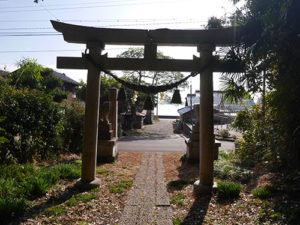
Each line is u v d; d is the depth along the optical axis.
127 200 4.04
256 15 4.09
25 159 5.93
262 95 4.64
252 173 5.31
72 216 3.37
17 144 5.69
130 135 20.28
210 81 4.27
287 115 3.60
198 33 4.23
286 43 3.49
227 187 4.05
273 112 4.10
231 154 7.74
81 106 9.39
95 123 4.48
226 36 4.21
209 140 4.27
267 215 3.19
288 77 3.43
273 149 5.10
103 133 7.39
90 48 4.39
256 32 4.03
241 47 4.21
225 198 3.98
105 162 7.17
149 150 11.00
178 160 7.78
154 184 4.98
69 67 4.48
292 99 3.39
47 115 6.68
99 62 4.40
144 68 4.38
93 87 4.40
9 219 3.18
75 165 6.09
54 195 4.03
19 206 3.27
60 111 7.35
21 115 5.92
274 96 3.74
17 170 4.73
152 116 42.22
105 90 18.00
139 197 4.19
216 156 7.05
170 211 3.63
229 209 3.58
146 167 6.66
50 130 6.84
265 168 5.39
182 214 3.53
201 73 4.31
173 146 12.74
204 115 4.27
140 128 28.06
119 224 3.21
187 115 25.91
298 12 3.40
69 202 3.75
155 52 4.39
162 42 4.34
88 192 4.26
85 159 4.48
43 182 4.14
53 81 18.48
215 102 22.20
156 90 4.32
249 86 4.12
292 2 3.37
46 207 3.61
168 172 6.09
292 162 3.94
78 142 8.55
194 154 7.12
